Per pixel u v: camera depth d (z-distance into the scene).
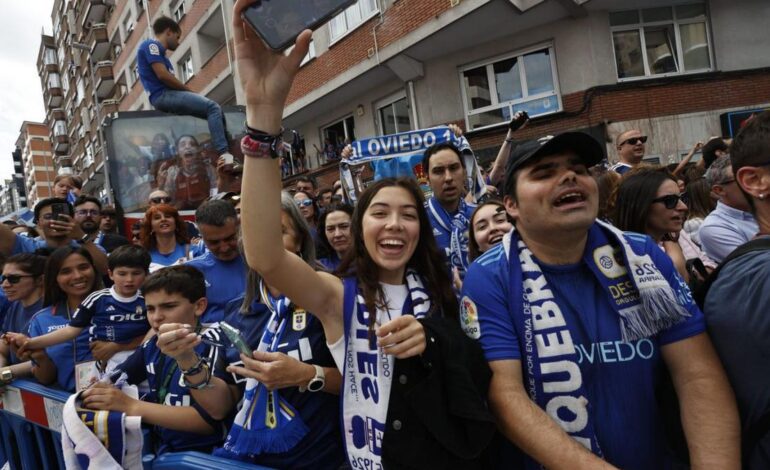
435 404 1.30
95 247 3.87
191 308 2.17
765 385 1.24
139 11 21.38
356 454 1.45
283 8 1.24
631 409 1.36
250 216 1.39
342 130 12.91
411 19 9.38
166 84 5.97
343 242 3.38
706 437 1.28
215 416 1.89
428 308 1.58
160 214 4.16
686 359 1.35
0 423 3.06
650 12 8.95
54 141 45.72
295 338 1.73
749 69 9.00
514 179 1.45
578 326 1.39
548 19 8.77
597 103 8.65
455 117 9.97
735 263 1.32
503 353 1.38
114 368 2.28
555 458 1.24
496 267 1.47
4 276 3.39
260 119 1.36
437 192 3.40
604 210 2.74
